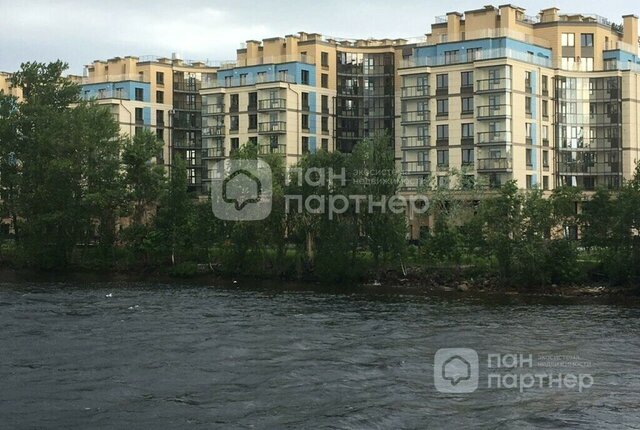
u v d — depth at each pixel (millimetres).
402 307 60562
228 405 29797
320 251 81688
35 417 28141
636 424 27500
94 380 33688
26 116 98562
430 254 79375
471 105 100250
